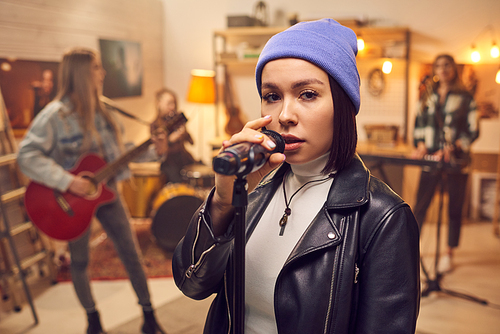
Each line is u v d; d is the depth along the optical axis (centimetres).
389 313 73
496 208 454
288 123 77
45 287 326
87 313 250
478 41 473
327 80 75
